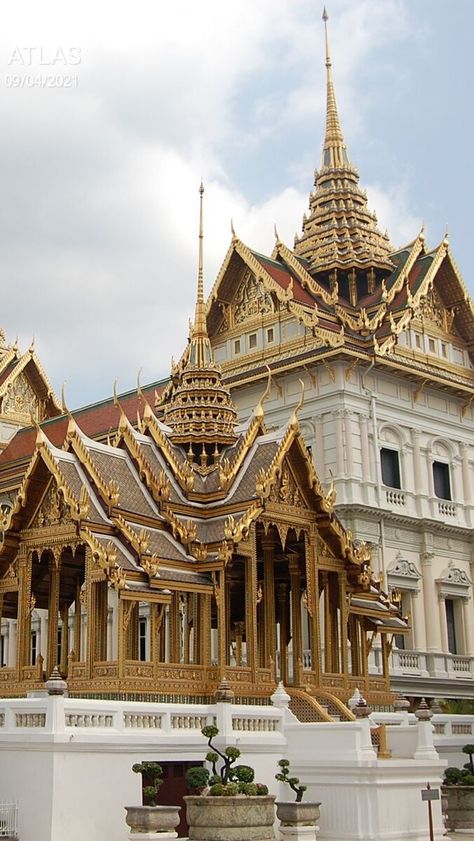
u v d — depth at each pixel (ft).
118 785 67.15
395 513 187.21
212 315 213.25
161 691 77.92
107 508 81.30
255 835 65.31
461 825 91.30
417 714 82.02
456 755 103.86
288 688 85.51
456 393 207.21
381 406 193.16
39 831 63.36
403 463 194.80
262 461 89.04
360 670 95.81
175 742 70.74
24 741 65.31
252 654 83.41
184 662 86.89
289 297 199.00
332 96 240.53
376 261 211.00
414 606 188.55
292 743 76.23
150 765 66.23
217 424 94.27
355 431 187.42
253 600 83.87
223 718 73.46
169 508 85.61
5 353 289.94
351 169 230.48
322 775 73.92
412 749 82.02
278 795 75.10
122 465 87.71
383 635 99.96
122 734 67.87
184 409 95.30
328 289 214.28
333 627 94.07
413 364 198.80
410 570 188.96
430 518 193.77
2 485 244.42
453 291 214.07
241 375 201.05
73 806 64.39
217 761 71.67
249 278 209.46
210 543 83.71
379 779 72.38
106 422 243.60
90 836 64.90
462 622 197.36
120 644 76.23
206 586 81.82
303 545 93.04
